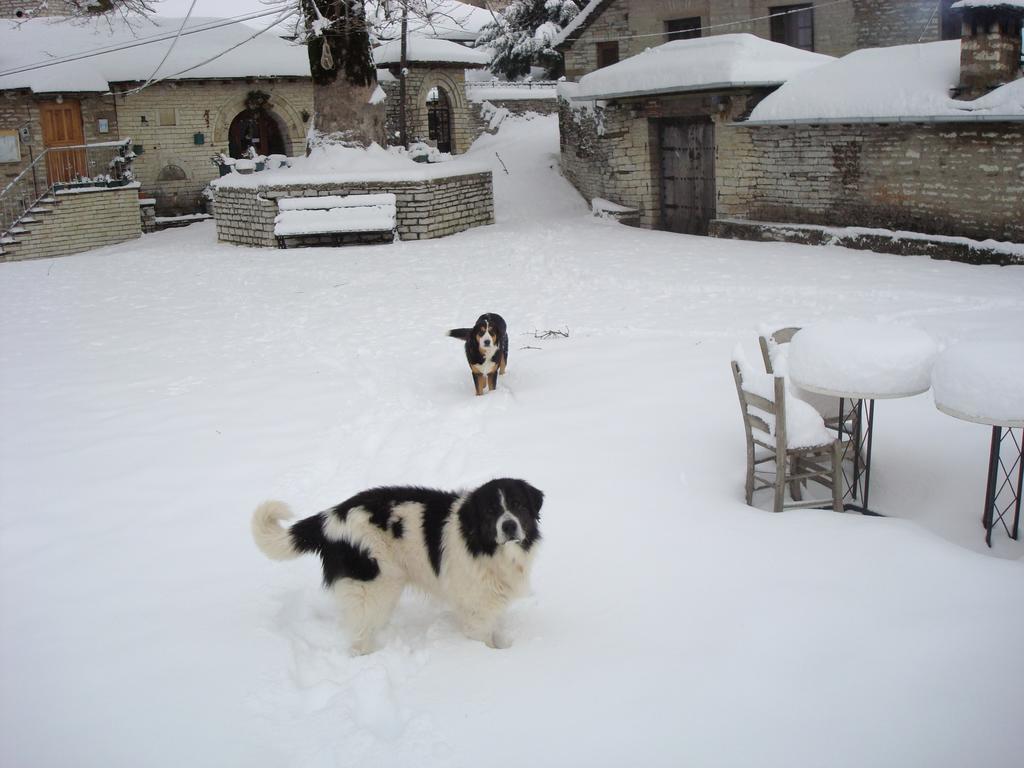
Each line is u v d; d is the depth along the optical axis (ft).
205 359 34.63
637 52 85.30
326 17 67.82
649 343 33.65
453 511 14.61
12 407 28.91
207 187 86.22
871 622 14.60
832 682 13.11
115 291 50.75
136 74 86.69
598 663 13.87
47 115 84.23
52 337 39.14
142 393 30.14
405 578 14.82
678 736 12.05
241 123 98.68
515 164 87.04
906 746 11.73
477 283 48.52
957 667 13.29
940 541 17.30
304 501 20.84
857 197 55.26
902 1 72.28
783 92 57.93
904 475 21.65
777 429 19.15
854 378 18.58
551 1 119.65
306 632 15.34
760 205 61.41
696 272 47.50
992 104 46.06
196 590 16.74
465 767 11.48
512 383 29.86
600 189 75.36
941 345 30.17
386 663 14.11
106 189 82.23
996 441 18.29
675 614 15.26
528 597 16.10
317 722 12.44
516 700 12.94
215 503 20.93
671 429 24.50
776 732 12.09
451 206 67.77
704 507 19.70
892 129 52.24
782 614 14.98
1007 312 34.63
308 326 39.93
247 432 25.85
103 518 20.29
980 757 11.48
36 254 78.84
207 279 53.67
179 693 13.29
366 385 30.40
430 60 99.25
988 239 48.16
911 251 50.39
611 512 19.54
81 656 14.46
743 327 35.09
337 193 65.51
